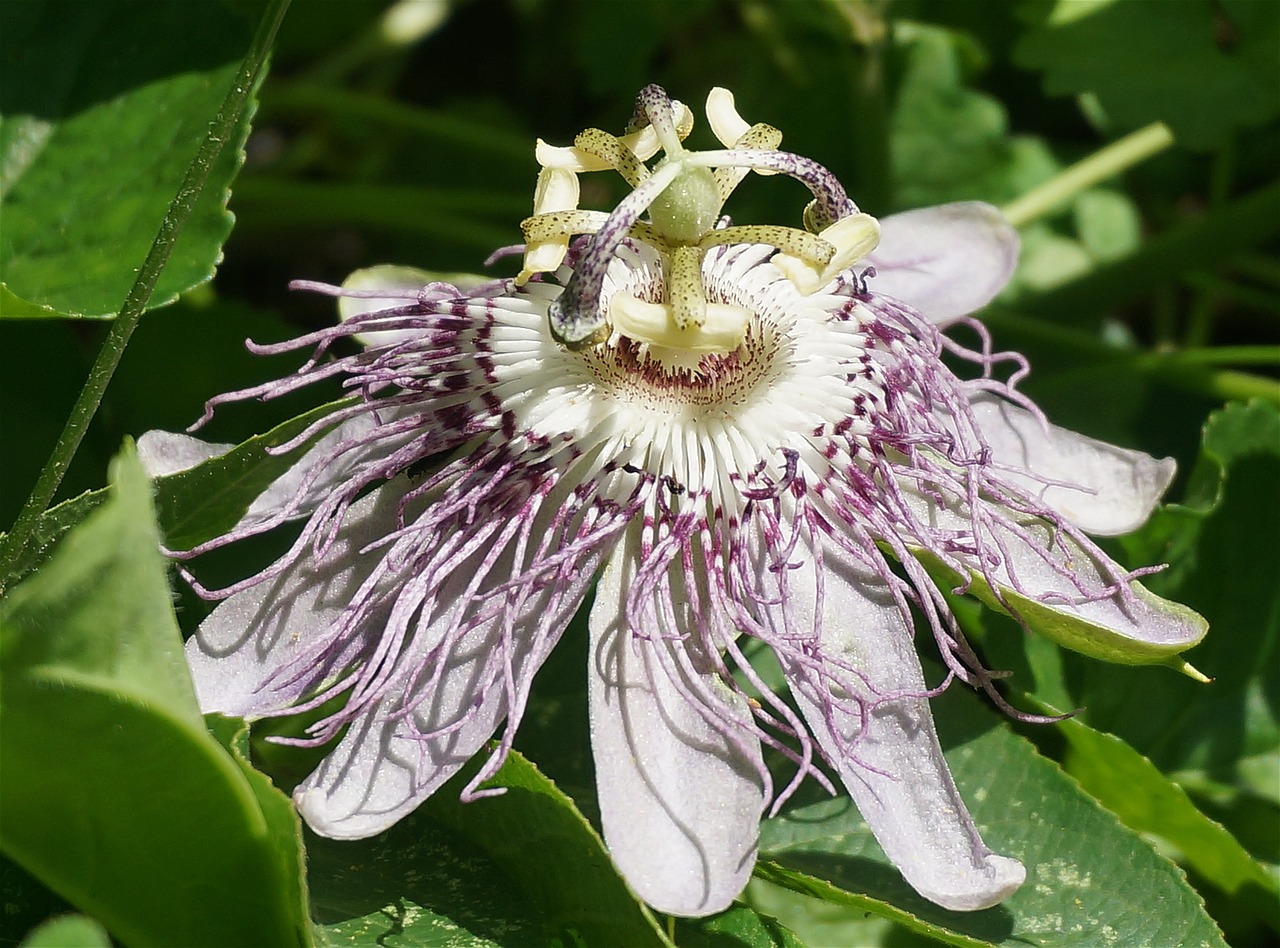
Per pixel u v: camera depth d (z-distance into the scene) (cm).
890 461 13
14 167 15
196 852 10
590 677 12
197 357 17
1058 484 13
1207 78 19
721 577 12
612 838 11
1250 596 16
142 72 16
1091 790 15
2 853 12
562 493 12
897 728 12
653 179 12
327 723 11
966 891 11
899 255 15
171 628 9
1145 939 13
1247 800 16
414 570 12
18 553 12
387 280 14
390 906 12
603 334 12
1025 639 15
